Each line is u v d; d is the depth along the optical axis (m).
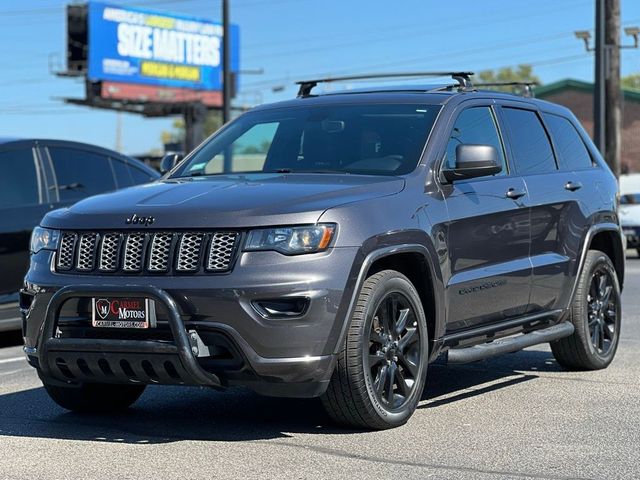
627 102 45.94
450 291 6.18
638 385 7.27
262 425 5.98
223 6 28.20
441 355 6.33
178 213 5.43
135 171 10.73
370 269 5.77
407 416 5.89
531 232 7.02
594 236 7.82
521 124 7.36
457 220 6.24
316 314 5.29
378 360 5.68
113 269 5.48
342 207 5.51
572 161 7.85
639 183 24.81
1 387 7.30
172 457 5.22
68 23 60.19
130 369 5.41
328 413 5.71
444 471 4.94
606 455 5.26
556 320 7.43
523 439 5.60
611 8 25.66
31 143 9.81
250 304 5.23
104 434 5.78
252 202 5.45
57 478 4.84
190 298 5.26
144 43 61.59
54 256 5.70
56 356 5.55
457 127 6.64
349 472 4.92
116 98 60.44
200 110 62.97
